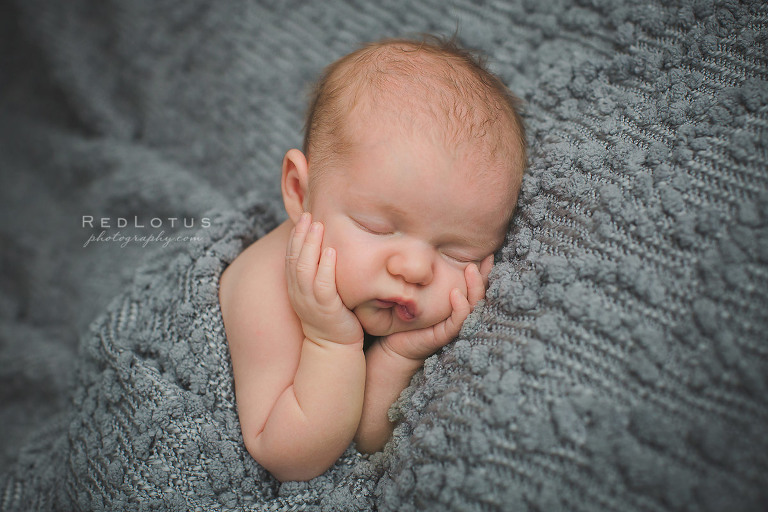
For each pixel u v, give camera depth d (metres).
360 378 0.72
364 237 0.70
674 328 0.55
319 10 1.16
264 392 0.74
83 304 1.16
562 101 0.81
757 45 0.69
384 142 0.68
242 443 0.75
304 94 1.07
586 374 0.56
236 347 0.78
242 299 0.78
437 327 0.72
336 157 0.72
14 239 1.37
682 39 0.76
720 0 0.75
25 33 1.50
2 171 1.49
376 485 0.70
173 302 0.83
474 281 0.72
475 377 0.62
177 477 0.73
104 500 0.73
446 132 0.69
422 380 0.71
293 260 0.72
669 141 0.67
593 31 0.85
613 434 0.53
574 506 0.52
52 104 1.52
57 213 1.36
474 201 0.69
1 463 1.06
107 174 1.30
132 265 1.10
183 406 0.75
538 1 0.92
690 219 0.59
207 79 1.26
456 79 0.74
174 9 1.31
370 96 0.72
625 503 0.51
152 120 1.33
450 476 0.58
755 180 0.59
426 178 0.67
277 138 1.12
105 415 0.78
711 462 0.50
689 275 0.57
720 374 0.52
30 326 1.28
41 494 0.86
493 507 0.55
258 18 1.22
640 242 0.60
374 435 0.75
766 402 0.51
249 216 0.94
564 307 0.60
